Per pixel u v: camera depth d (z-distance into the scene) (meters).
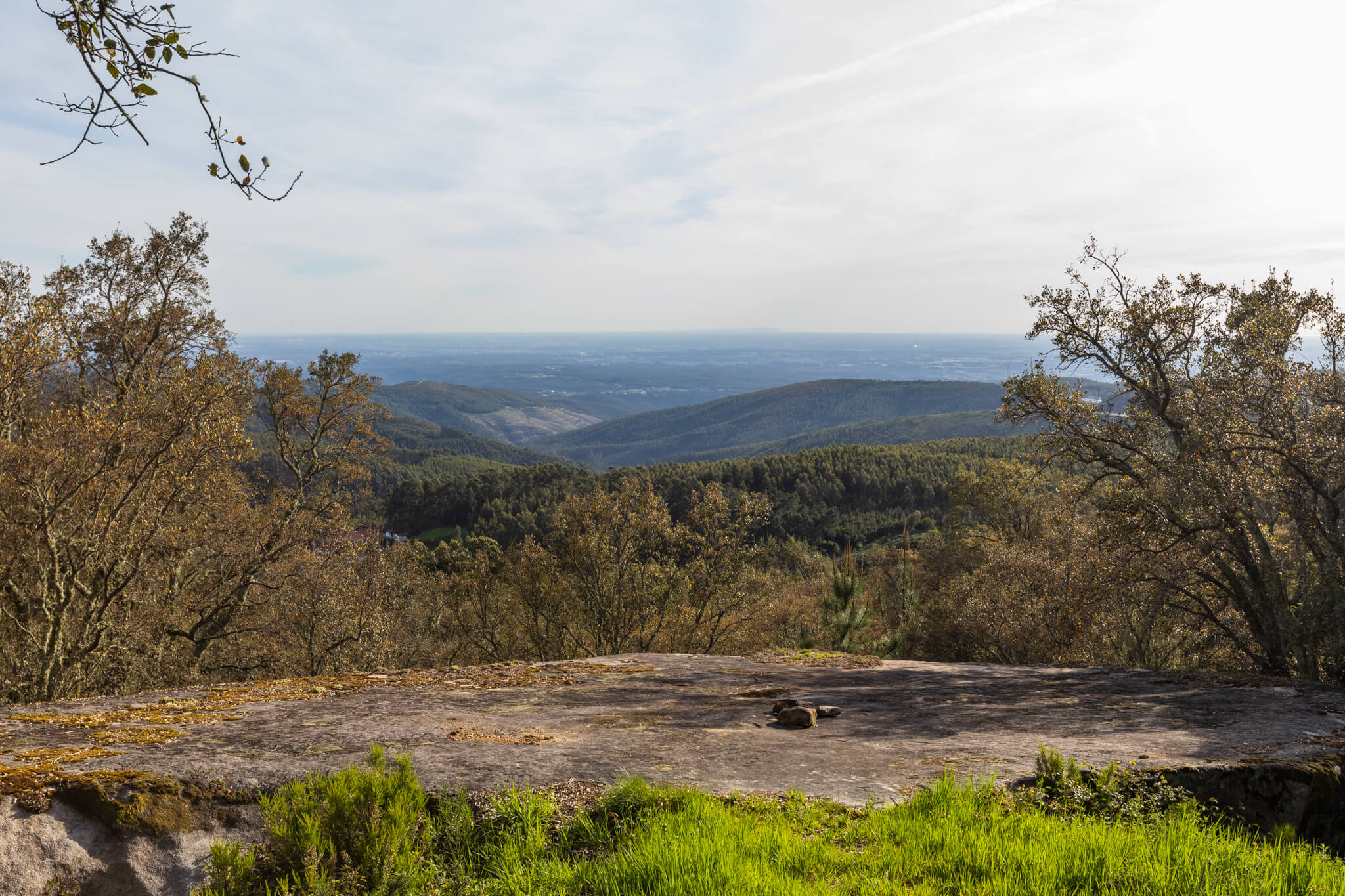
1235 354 15.05
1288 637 13.27
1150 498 14.80
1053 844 4.05
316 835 3.92
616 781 5.18
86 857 4.02
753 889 3.58
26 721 6.36
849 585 20.72
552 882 3.94
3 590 15.10
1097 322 17.14
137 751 5.26
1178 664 20.83
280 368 26.98
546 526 29.12
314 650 23.69
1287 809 5.49
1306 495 13.27
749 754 6.28
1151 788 5.27
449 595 31.12
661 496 28.34
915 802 4.79
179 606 19.95
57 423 14.64
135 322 21.77
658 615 27.83
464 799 4.71
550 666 11.62
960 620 26.45
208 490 19.11
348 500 26.45
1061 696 9.54
